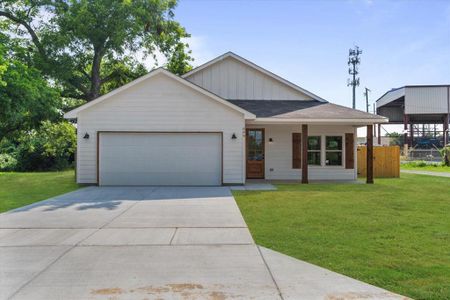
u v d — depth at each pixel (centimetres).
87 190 1239
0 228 666
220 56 1742
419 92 4022
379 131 3919
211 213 815
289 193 1156
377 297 362
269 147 1661
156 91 1379
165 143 1392
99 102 1367
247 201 989
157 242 570
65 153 2903
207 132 1391
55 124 2673
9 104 1805
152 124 1379
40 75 2117
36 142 2766
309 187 1326
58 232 636
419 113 4019
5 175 1912
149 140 1388
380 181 1565
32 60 2230
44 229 658
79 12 2178
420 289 379
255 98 1775
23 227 674
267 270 442
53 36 2231
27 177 1778
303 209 859
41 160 2770
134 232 636
